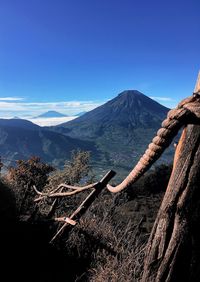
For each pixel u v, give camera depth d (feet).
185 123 9.18
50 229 19.84
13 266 16.66
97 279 15.43
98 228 19.65
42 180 30.17
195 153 9.10
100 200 25.26
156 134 9.47
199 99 9.11
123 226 22.48
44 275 16.42
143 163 9.57
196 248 9.18
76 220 18.88
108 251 17.61
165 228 9.35
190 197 9.12
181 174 9.21
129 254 16.43
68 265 17.33
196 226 9.14
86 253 17.85
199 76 9.31
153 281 9.47
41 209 23.76
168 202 9.34
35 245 18.06
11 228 19.04
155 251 9.49
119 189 10.21
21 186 28.12
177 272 9.24
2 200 21.99
